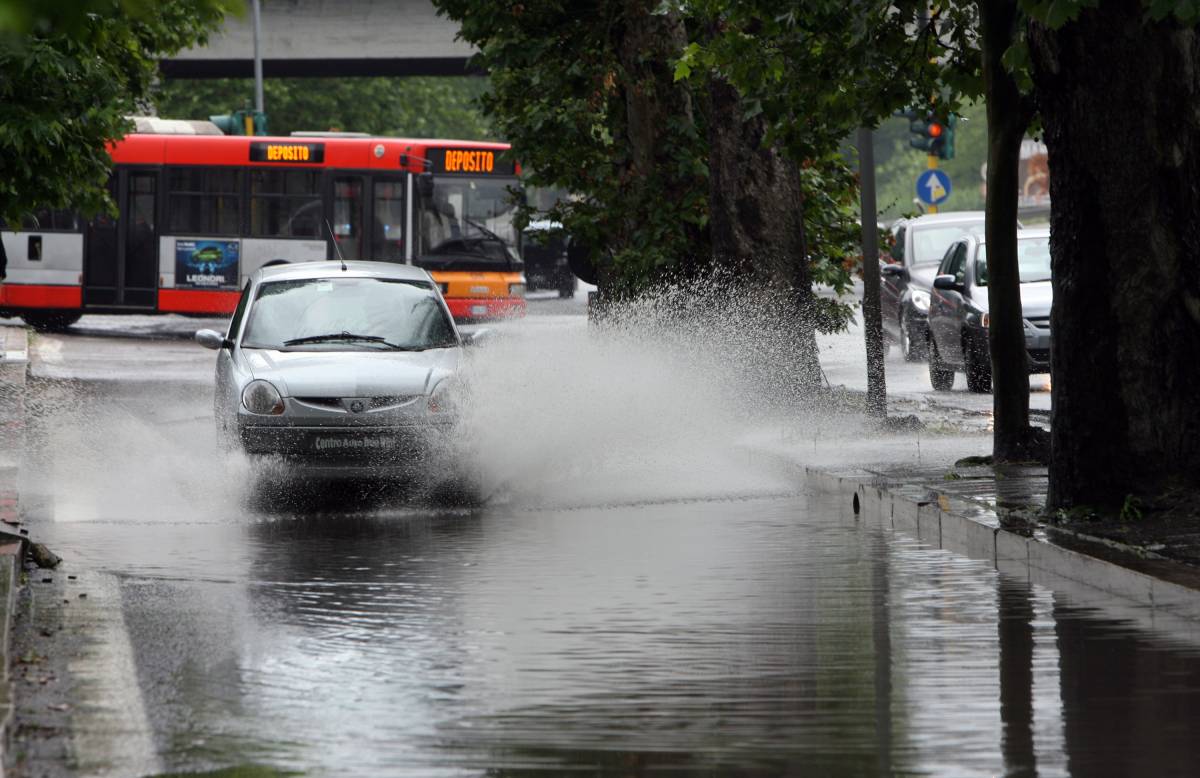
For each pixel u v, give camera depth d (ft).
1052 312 122.83
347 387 154.81
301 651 84.79
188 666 81.10
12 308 390.83
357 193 381.81
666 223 238.68
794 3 170.19
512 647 85.76
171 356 320.09
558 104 258.57
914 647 85.46
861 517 140.56
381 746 65.92
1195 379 120.06
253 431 154.10
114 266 389.19
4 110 211.41
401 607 97.76
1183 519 118.11
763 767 62.75
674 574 110.01
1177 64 119.65
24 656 81.05
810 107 180.14
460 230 379.96
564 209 257.55
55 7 46.91
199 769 62.18
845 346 360.48
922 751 64.90
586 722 69.92
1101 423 120.67
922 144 377.91
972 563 114.83
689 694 75.20
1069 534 112.98
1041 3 111.55
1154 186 120.16
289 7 531.50
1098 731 67.92
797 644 86.33
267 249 385.50
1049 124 122.62
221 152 386.52
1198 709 71.67
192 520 138.72
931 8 181.27
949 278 270.46
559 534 130.31
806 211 247.29
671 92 241.35
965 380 291.17
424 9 529.45
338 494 154.61
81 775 61.16
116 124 218.18
